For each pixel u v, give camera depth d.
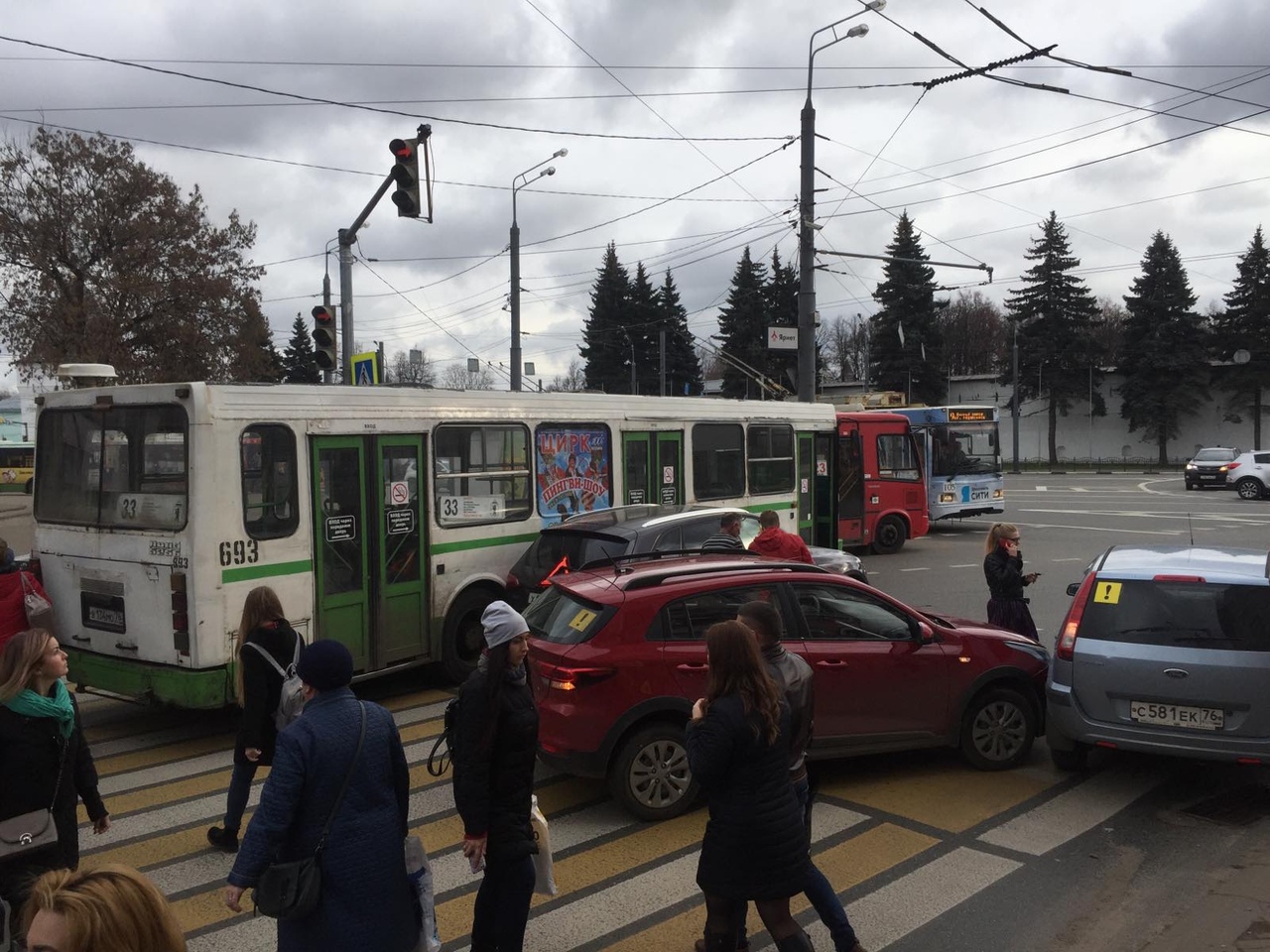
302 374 70.69
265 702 5.27
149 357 27.72
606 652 5.78
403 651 8.98
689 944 4.42
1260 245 62.66
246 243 30.05
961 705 6.61
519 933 3.83
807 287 18.88
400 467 8.98
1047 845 5.50
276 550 7.85
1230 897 4.82
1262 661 5.80
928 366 59.84
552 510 10.59
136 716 8.79
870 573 16.88
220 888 5.12
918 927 4.54
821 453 15.44
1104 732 6.12
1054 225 63.88
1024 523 25.58
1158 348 63.16
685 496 12.49
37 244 26.19
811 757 6.20
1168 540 20.86
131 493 7.74
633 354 58.00
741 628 3.65
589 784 6.63
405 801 3.38
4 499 38.72
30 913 1.93
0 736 3.87
